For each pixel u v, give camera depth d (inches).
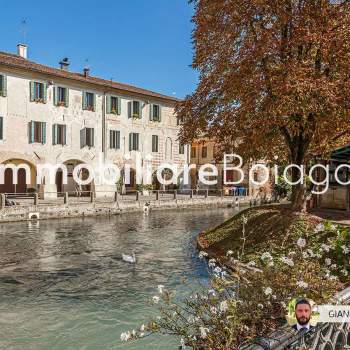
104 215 1284.4
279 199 1772.9
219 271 255.1
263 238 573.3
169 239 818.8
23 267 566.6
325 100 522.6
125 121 1668.3
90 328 351.6
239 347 148.7
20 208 1091.9
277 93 525.0
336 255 371.2
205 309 188.7
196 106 705.0
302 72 528.7
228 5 624.7
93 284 482.6
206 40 679.1
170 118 1849.2
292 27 597.6
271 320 164.1
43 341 327.6
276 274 192.7
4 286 474.3
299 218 583.2
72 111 1491.1
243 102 583.8
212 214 1370.6
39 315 382.3
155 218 1225.4
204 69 698.2
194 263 589.3
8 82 1315.2
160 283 483.5
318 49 582.2
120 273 535.5
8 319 372.2
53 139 1437.0
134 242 780.6
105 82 1656.0
